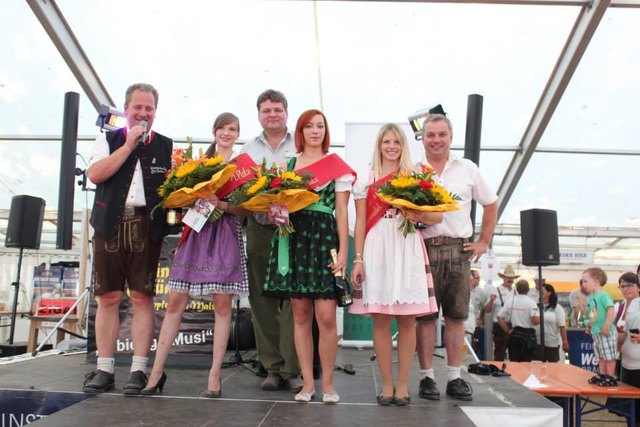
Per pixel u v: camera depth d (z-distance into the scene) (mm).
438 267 2773
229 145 3156
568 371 5125
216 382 2641
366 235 2682
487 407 2520
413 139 4852
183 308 2738
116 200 2664
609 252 9812
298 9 5930
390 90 7121
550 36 6070
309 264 2551
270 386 2863
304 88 7145
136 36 6281
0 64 6461
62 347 4703
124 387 2625
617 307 5531
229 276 2631
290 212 2566
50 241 9250
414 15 5949
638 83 6430
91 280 3783
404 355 2602
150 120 2779
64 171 4609
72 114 4664
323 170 2639
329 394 2566
